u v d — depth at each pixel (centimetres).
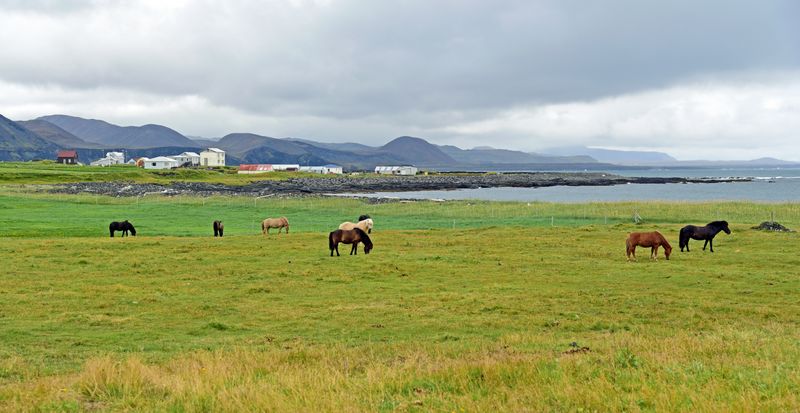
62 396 1073
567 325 1969
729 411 849
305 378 1138
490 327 1966
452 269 3056
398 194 14812
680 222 5744
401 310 2194
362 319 2069
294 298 2412
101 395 1073
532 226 5400
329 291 2548
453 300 2364
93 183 12975
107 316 2097
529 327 1953
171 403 1012
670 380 1066
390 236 4453
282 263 3197
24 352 1628
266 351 1570
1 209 7156
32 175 13938
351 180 19312
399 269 3050
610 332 1889
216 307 2248
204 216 6994
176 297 2414
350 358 1439
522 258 3388
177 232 5306
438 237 4381
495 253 3584
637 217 5806
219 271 2958
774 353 1330
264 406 946
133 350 1659
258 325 2005
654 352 1370
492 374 1145
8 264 3075
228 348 1672
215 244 3931
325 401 962
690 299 2352
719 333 1686
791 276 2822
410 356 1445
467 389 1067
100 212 7150
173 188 12488
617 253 3562
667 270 3002
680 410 870
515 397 981
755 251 3588
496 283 2709
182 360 1404
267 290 2555
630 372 1130
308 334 1881
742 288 2572
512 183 19888
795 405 872
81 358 1573
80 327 1952
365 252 3553
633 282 2722
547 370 1154
